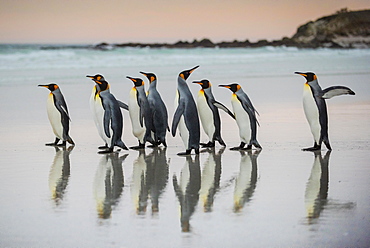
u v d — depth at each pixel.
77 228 7.25
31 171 10.59
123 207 8.16
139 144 13.22
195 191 9.07
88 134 15.06
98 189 9.22
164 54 51.22
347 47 105.38
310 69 40.84
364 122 16.67
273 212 7.84
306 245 6.65
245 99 12.67
